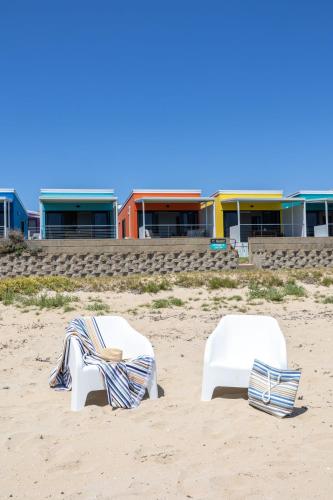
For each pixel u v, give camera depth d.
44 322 11.19
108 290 15.91
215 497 3.54
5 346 8.81
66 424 5.00
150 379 5.68
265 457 4.14
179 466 4.03
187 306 13.48
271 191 34.53
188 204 34.38
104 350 5.97
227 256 23.91
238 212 32.22
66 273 22.28
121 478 3.87
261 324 6.05
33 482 3.85
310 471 3.86
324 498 3.49
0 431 4.87
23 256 21.95
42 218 32.03
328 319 11.10
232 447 4.36
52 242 22.42
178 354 8.03
